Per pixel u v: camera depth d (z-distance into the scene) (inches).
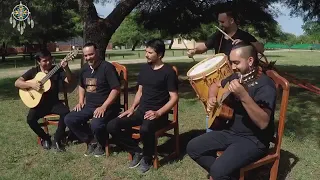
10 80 494.3
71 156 172.4
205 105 143.7
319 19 431.2
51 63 187.8
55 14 788.0
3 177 152.6
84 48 170.2
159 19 468.4
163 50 157.2
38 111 180.5
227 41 159.3
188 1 431.5
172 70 156.9
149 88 158.6
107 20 322.0
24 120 241.9
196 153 130.0
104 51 324.2
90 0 315.6
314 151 173.0
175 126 167.3
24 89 182.2
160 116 152.7
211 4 433.4
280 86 135.0
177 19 465.4
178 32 483.5
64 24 997.2
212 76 137.3
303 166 157.0
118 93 170.1
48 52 185.5
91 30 316.8
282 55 1306.6
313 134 195.9
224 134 127.5
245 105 109.8
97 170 158.6
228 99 123.1
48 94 182.5
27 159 172.2
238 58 115.0
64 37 1093.1
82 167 162.4
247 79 117.0
